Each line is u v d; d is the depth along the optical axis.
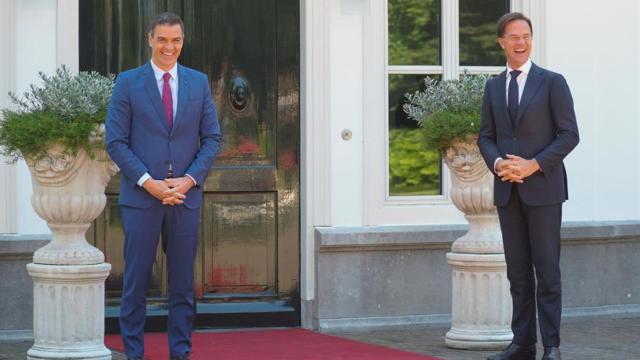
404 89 9.09
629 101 9.52
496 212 7.59
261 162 8.81
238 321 8.75
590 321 9.30
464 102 7.52
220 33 8.74
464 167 7.46
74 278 6.73
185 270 6.36
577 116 9.39
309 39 8.73
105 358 6.84
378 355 7.40
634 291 9.59
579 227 9.26
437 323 8.90
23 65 8.24
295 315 8.87
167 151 6.30
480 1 9.26
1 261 8.19
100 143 6.66
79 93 6.61
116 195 8.52
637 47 9.54
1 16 8.16
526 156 6.52
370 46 8.88
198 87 6.41
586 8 9.41
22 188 8.25
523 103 6.54
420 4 9.11
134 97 6.32
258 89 8.81
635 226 9.46
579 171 9.41
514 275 6.68
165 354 7.45
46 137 6.53
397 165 9.06
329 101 8.77
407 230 8.83
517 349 6.71
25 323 8.25
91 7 8.49
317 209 8.76
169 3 8.64
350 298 8.78
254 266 8.80
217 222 8.73
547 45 9.32
